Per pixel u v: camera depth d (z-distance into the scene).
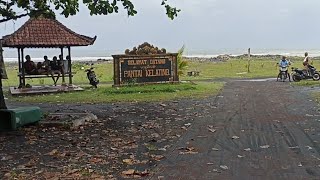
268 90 21.19
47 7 13.48
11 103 17.83
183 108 14.80
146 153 8.06
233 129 10.48
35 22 23.92
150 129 10.69
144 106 15.62
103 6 13.07
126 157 7.76
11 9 12.93
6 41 22.70
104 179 6.41
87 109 15.09
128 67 23.30
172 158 7.64
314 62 46.75
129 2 13.16
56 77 25.56
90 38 24.44
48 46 23.64
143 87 22.05
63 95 20.45
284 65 28.75
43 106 16.45
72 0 13.42
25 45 23.02
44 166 7.24
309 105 14.96
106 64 50.03
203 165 7.13
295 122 11.35
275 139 9.16
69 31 24.22
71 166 7.19
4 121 10.64
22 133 10.28
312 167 6.90
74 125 11.14
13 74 38.44
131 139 9.42
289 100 16.64
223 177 6.44
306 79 28.06
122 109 14.88
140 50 23.64
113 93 20.28
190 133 10.06
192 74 34.47
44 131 10.52
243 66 44.69
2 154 8.19
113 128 10.89
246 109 14.24
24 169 7.07
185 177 6.47
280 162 7.23
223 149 8.30
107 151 8.29
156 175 6.59
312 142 8.79
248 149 8.25
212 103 16.11
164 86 22.31
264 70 39.94
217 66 45.19
